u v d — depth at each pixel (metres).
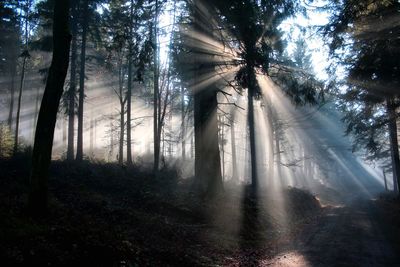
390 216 20.20
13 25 31.92
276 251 12.97
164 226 12.67
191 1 17.56
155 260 9.17
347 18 16.03
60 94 10.67
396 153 24.77
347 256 11.39
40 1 25.70
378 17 16.00
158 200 15.65
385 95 18.47
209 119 18.11
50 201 12.19
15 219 9.06
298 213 23.23
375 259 10.96
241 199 18.83
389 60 17.00
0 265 6.52
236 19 16.16
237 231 14.76
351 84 19.30
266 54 17.23
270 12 16.72
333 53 18.36
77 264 7.41
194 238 12.54
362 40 17.45
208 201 16.80
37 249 7.39
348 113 21.73
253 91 19.44
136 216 13.02
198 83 18.22
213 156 18.03
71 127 27.48
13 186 13.70
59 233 8.51
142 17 20.75
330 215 24.48
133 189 17.19
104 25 26.64
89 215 11.80
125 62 32.25
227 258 11.23
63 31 10.62
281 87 20.42
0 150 21.59
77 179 17.66
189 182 20.27
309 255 11.86
